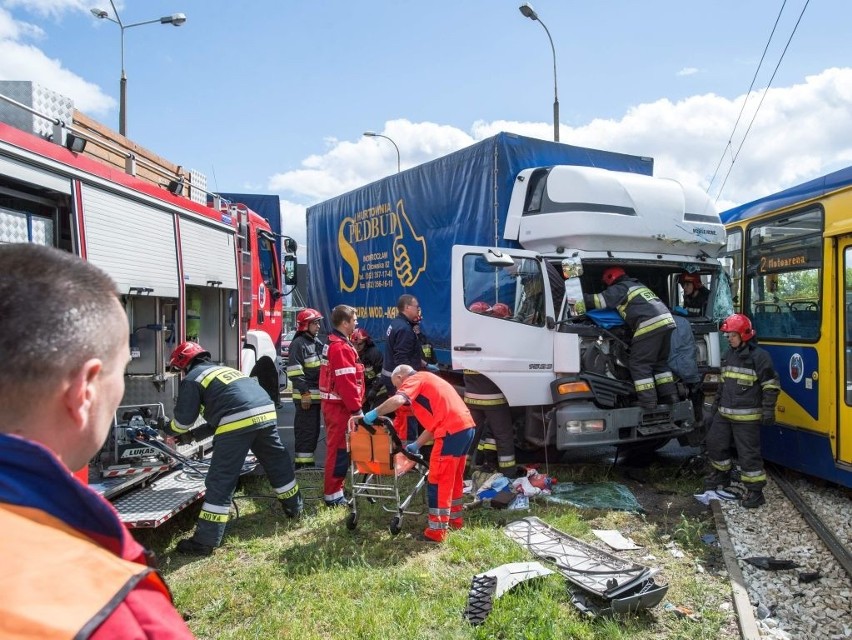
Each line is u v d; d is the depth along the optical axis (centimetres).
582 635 362
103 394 104
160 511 473
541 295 656
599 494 633
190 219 611
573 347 644
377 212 958
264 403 523
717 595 419
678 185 724
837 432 596
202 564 473
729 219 828
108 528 92
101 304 104
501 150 702
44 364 94
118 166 521
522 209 696
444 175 792
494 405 651
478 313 639
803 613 399
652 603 389
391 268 920
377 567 462
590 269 753
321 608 397
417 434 816
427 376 531
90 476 480
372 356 852
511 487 636
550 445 654
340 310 587
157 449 495
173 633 86
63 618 75
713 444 639
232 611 398
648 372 646
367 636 361
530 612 380
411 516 577
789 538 520
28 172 382
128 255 494
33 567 78
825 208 618
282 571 452
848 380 588
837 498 618
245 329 793
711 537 525
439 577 442
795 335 661
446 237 787
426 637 362
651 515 588
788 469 722
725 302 739
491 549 484
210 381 506
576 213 651
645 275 800
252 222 834
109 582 82
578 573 432
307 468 746
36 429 96
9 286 96
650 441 751
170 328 595
